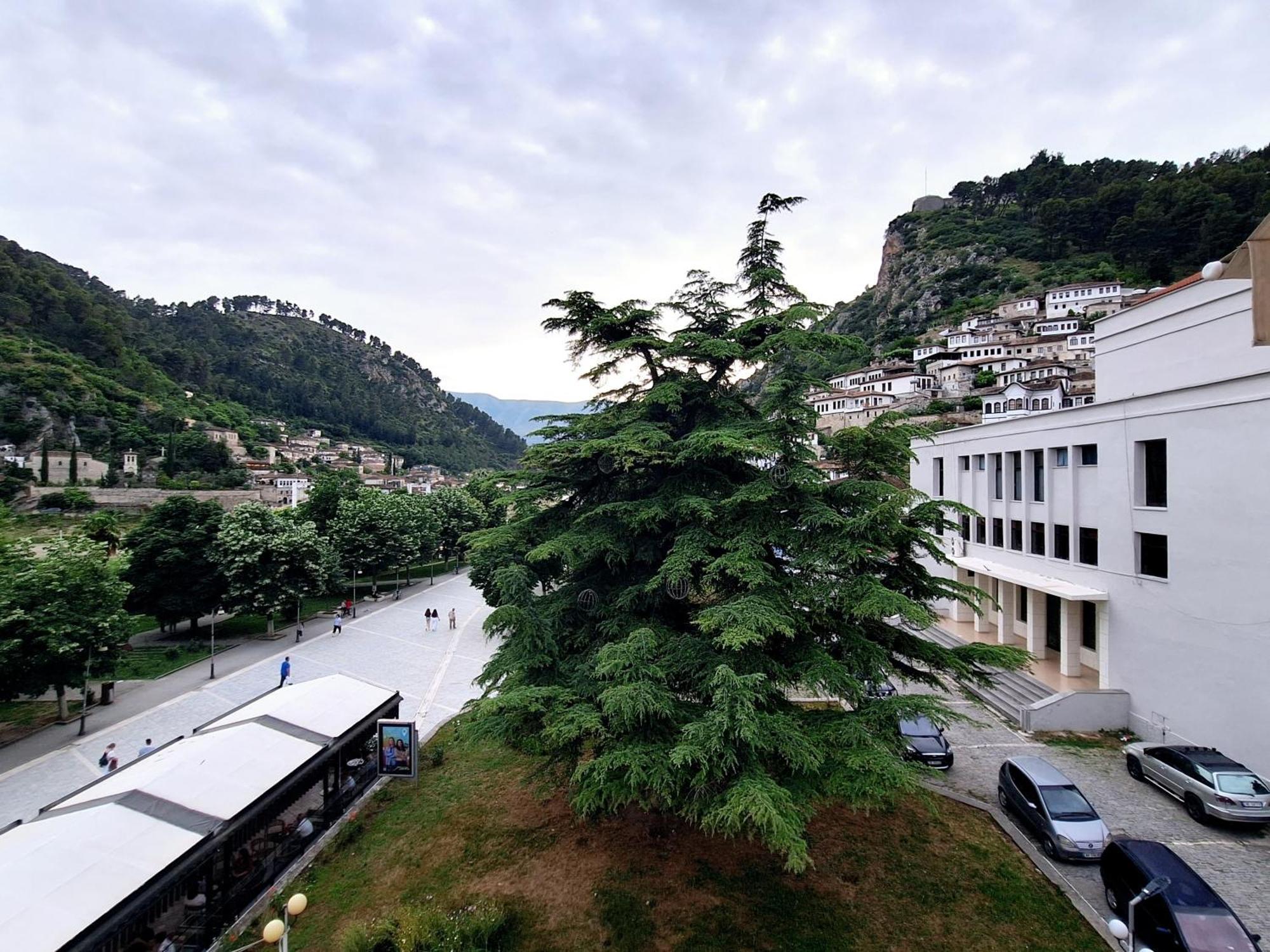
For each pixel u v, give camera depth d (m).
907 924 11.03
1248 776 14.57
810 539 11.85
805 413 12.39
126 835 10.97
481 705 10.05
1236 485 16.48
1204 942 9.60
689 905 11.41
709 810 9.23
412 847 13.91
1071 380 69.94
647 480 14.94
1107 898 11.62
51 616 22.44
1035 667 24.25
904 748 10.94
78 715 25.36
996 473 29.28
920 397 84.69
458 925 10.55
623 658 9.89
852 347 12.73
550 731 9.94
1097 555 21.83
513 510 17.91
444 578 64.00
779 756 10.17
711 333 15.68
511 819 14.66
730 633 9.57
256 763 14.19
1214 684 17.03
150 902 10.26
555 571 14.48
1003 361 84.06
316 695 18.30
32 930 8.81
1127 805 15.40
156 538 35.69
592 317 14.79
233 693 27.98
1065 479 23.83
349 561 45.53
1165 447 19.06
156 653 34.44
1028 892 11.92
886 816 14.48
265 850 14.62
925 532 11.77
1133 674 20.02
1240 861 13.11
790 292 14.70
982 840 13.70
